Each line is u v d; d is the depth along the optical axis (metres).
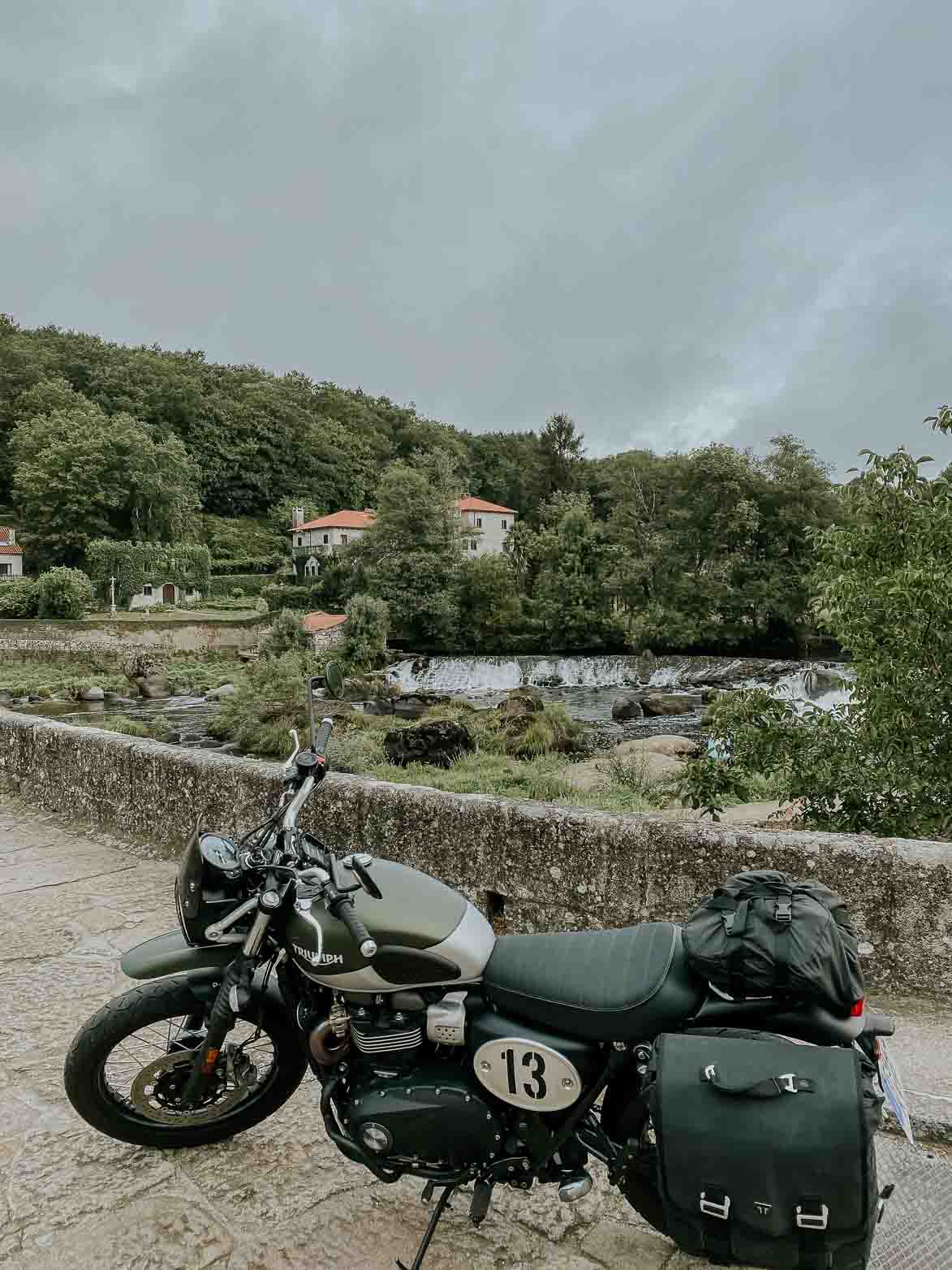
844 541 6.24
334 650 46.00
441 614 53.97
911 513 6.01
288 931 2.48
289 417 120.69
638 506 58.66
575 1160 2.34
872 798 5.82
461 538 59.41
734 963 2.01
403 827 5.23
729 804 9.64
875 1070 2.09
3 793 8.79
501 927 4.85
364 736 20.02
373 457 128.62
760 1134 1.79
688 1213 1.88
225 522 104.94
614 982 2.17
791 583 48.34
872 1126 1.80
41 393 100.88
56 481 80.81
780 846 4.11
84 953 4.90
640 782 13.04
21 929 5.27
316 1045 2.44
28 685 37.78
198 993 2.82
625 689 39.94
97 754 7.60
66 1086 2.89
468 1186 2.85
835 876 4.01
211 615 64.62
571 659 45.09
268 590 71.62
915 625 5.65
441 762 18.53
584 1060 2.20
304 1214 2.73
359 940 2.26
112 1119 2.95
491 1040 2.26
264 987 2.83
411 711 30.45
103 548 71.44
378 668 44.94
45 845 7.14
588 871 4.56
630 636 51.28
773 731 6.20
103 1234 2.65
